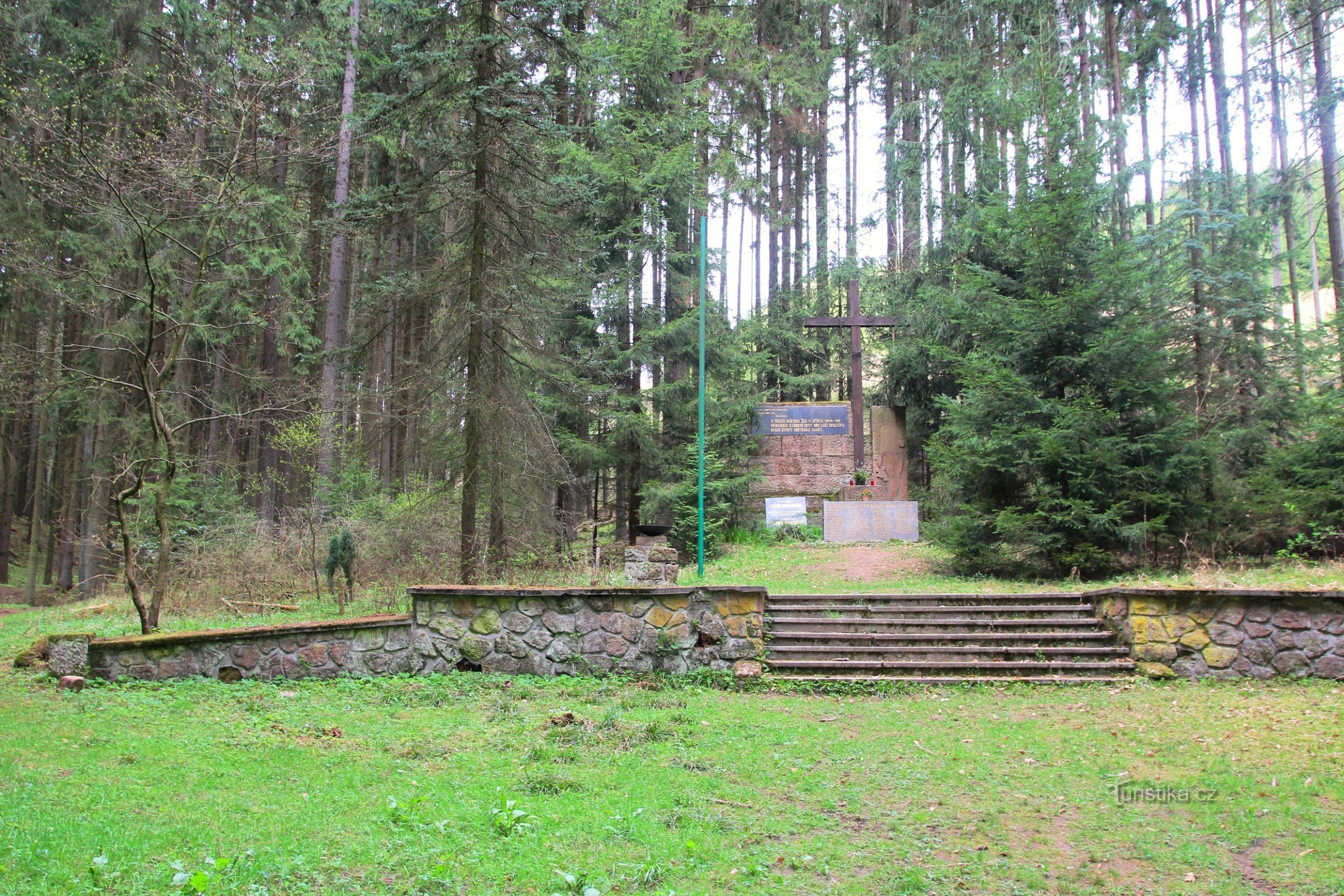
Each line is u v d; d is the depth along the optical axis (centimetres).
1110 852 484
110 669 881
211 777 559
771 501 2388
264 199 1850
